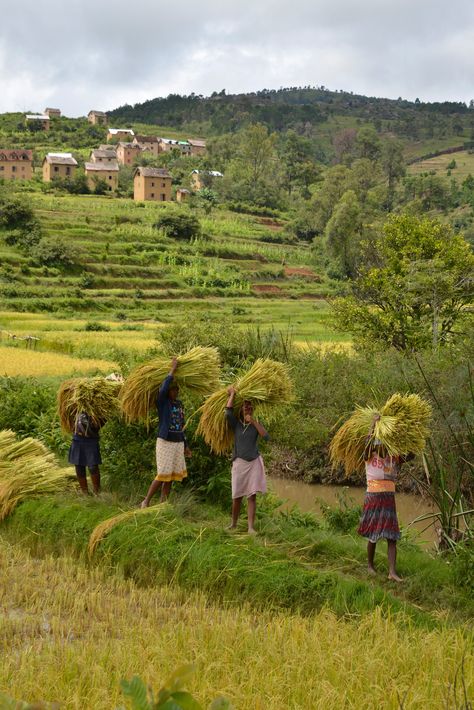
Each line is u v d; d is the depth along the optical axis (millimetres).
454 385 14094
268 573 8062
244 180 144000
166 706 1807
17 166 131125
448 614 7344
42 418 15289
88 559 9211
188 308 72312
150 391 10133
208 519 10109
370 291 26953
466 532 9719
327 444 18172
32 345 43969
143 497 10930
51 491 10906
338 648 6145
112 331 52812
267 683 5445
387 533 8320
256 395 9375
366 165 137750
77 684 5527
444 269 26109
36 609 7438
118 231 94125
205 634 6492
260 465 9406
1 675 5633
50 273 77312
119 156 167750
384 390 17828
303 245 115062
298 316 67688
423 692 5375
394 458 8500
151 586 8602
